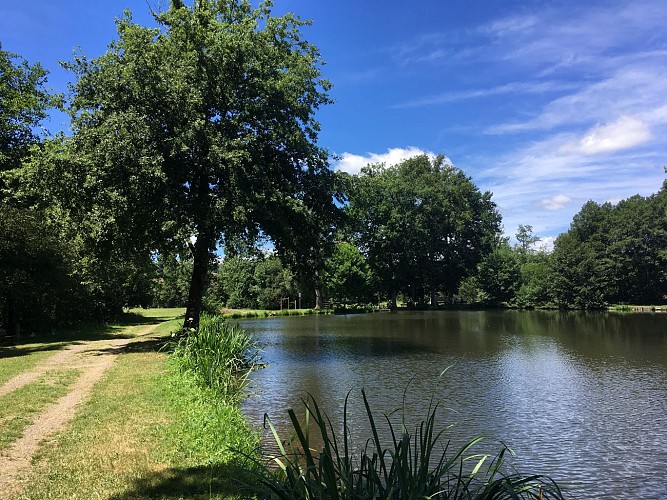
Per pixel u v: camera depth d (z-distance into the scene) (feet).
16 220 71.92
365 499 11.47
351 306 208.54
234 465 18.11
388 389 41.55
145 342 63.77
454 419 32.37
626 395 39.24
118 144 50.52
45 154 53.01
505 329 101.91
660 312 172.86
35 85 90.22
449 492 13.05
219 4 69.15
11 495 15.46
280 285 214.28
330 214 69.97
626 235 209.36
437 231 220.23
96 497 15.34
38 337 75.10
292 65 69.82
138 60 55.06
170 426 23.18
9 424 23.49
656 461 24.86
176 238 56.18
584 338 82.02
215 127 58.29
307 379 45.96
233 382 39.81
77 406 27.45
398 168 238.89
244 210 54.54
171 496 15.48
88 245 58.03
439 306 232.53
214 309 162.40
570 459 25.13
